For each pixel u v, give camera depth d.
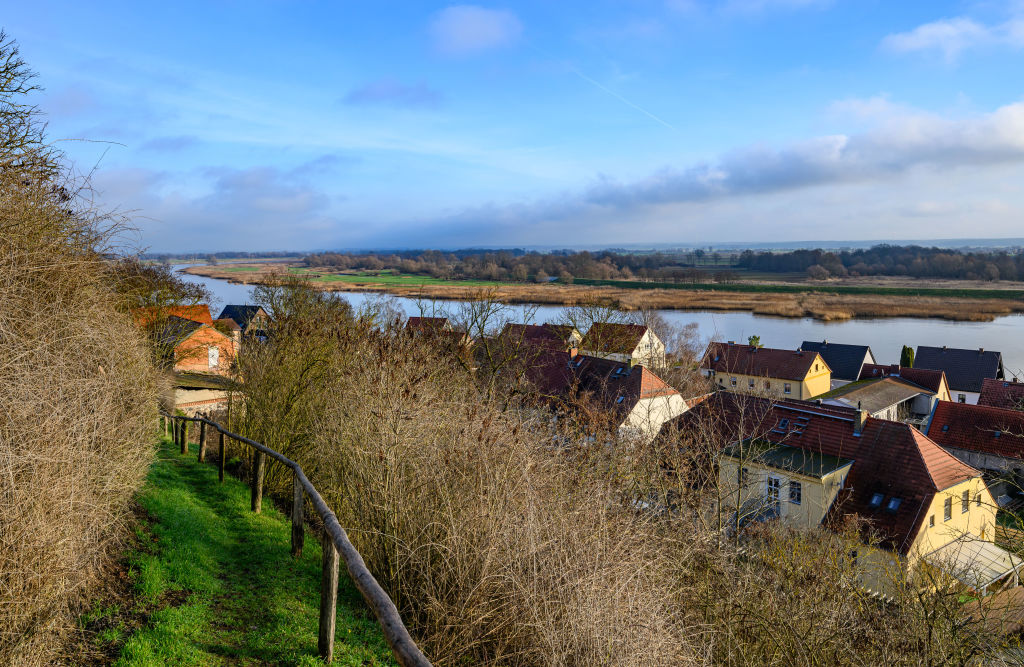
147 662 4.04
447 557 5.79
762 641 9.26
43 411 4.38
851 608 10.02
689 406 32.47
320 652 4.64
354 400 8.64
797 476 21.92
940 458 22.27
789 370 52.84
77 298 5.64
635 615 5.77
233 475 11.06
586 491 8.19
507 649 5.47
